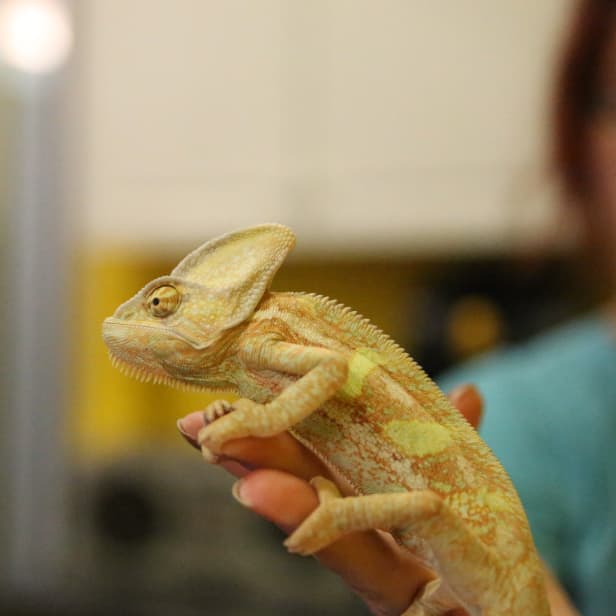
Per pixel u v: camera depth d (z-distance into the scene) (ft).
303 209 8.44
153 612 6.86
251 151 8.52
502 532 2.69
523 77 7.96
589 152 5.78
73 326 8.41
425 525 2.46
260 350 2.72
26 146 8.13
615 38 5.41
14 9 7.99
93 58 8.84
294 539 2.40
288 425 2.50
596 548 4.96
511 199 7.87
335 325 2.88
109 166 8.79
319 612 6.80
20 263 8.12
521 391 5.54
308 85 8.40
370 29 8.27
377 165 8.27
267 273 2.86
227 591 7.02
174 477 7.47
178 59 8.68
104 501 7.62
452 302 7.98
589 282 7.16
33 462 8.04
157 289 2.95
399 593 2.77
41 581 7.55
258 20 8.51
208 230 8.61
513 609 2.57
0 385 8.02
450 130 8.12
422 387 2.89
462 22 8.09
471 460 2.81
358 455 2.79
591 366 5.54
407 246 8.56
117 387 8.74
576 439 5.18
